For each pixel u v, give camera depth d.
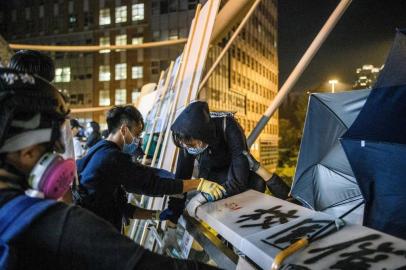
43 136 0.92
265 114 3.62
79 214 0.83
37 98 0.89
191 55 3.76
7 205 0.81
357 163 1.79
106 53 42.06
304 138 2.74
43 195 0.95
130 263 0.80
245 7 4.46
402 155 1.57
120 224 2.34
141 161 4.96
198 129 2.02
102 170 2.00
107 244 0.80
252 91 50.03
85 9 42.88
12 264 0.74
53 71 2.13
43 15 44.78
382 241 1.15
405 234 1.68
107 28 42.12
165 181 2.01
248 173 2.24
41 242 0.78
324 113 2.63
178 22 39.22
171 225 2.38
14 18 46.19
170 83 4.97
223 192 1.98
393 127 1.67
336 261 1.06
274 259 1.11
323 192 2.51
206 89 35.88
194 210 1.89
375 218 1.80
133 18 41.00
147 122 6.27
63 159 0.96
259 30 52.97
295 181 2.71
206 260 2.27
